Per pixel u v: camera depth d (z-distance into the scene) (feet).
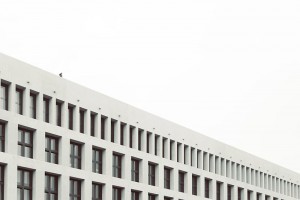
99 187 242.37
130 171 254.47
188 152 294.87
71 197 228.63
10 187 201.36
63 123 224.74
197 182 300.40
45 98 220.84
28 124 209.77
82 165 232.12
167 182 281.13
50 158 220.64
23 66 210.59
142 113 265.54
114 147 246.88
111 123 250.78
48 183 219.61
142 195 260.01
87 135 233.96
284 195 381.40
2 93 205.05
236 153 335.06
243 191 336.49
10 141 202.69
